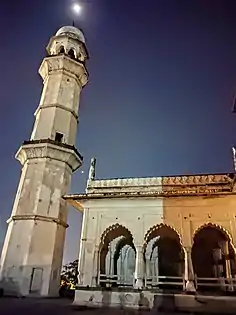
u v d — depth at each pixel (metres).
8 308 13.28
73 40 34.00
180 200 17.41
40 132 27.47
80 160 27.84
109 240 20.33
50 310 13.00
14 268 21.11
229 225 16.23
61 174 25.80
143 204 17.81
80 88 32.84
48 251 22.42
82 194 18.75
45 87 30.55
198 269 19.92
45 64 31.58
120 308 14.43
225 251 19.16
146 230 17.03
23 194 24.14
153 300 14.81
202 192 16.83
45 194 24.25
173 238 21.08
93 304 15.34
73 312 12.45
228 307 13.80
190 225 16.67
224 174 20.09
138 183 21.03
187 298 14.45
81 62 32.19
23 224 22.78
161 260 21.16
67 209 25.95
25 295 20.09
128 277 20.84
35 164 25.45
